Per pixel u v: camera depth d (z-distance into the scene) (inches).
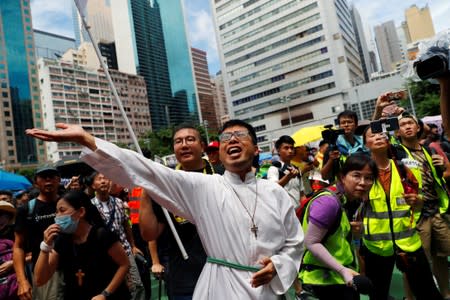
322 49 2682.1
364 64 5098.4
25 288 126.2
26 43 3440.0
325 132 173.9
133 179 69.1
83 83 3506.4
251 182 78.8
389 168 124.8
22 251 132.1
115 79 3747.5
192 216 76.4
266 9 2933.1
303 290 116.5
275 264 69.1
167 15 4712.1
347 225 103.2
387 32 6328.7
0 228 148.6
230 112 3208.7
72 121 3371.1
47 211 139.3
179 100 4542.3
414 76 75.0
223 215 73.4
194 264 94.0
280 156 185.6
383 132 125.5
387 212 118.5
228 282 70.4
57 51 6722.4
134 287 157.2
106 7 4394.7
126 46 4291.3
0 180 288.0
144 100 4010.8
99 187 164.4
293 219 78.8
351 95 2492.6
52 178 141.4
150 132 2272.4
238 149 77.4
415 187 119.5
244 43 3080.7
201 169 110.8
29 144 3289.9
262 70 2987.2
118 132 3688.5
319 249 95.3
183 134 110.0
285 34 2847.0
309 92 2746.1
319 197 101.4
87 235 107.0
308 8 2731.3
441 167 144.2
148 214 95.2
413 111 1010.7
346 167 111.6
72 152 3289.9
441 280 144.3
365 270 123.7
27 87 3358.8
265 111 2982.3
